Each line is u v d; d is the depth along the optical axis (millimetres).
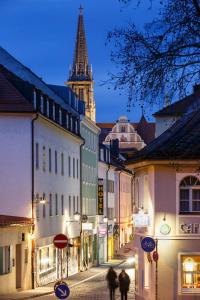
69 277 66938
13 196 55688
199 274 38094
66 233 70250
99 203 91938
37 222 57094
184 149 38156
